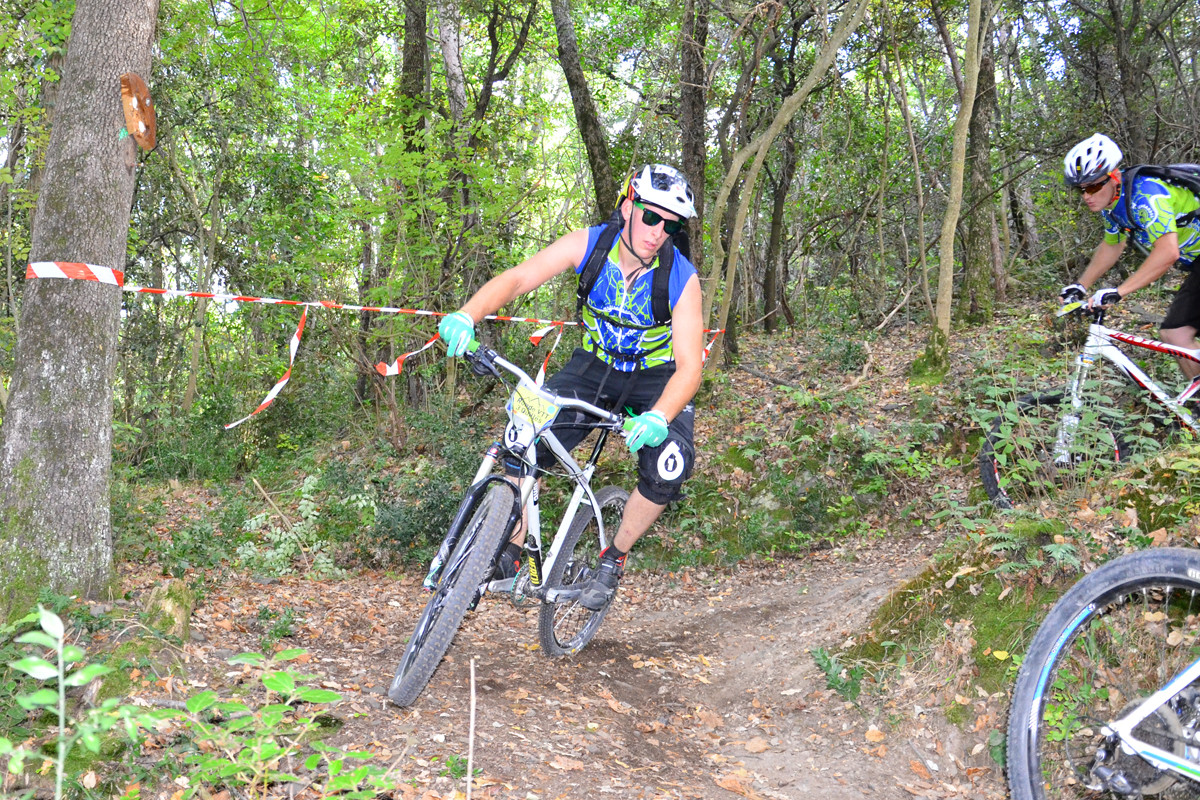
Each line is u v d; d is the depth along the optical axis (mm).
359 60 17359
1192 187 4168
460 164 10195
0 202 9828
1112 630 2680
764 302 17688
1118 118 13828
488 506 3154
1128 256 12164
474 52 21766
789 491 7457
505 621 5113
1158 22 13484
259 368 17578
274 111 16188
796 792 3145
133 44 4246
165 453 13359
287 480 11008
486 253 10906
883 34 12531
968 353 9336
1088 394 4352
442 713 3258
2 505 3961
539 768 2906
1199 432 4125
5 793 2512
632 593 6613
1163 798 2023
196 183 18141
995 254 13500
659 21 14312
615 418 3189
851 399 8000
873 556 6469
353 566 7238
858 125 15445
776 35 13344
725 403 9469
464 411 11289
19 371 4086
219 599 5129
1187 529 3285
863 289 15992
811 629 4801
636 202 3129
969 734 3268
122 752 2682
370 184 10992
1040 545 3600
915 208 17156
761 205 19250
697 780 3150
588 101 10945
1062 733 2465
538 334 7672
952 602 3773
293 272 10844
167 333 17344
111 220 4180
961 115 8695
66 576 3959
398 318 10141
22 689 3012
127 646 3416
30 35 8234
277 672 1622
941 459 7023
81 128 4148
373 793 1811
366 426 12164
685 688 4273
